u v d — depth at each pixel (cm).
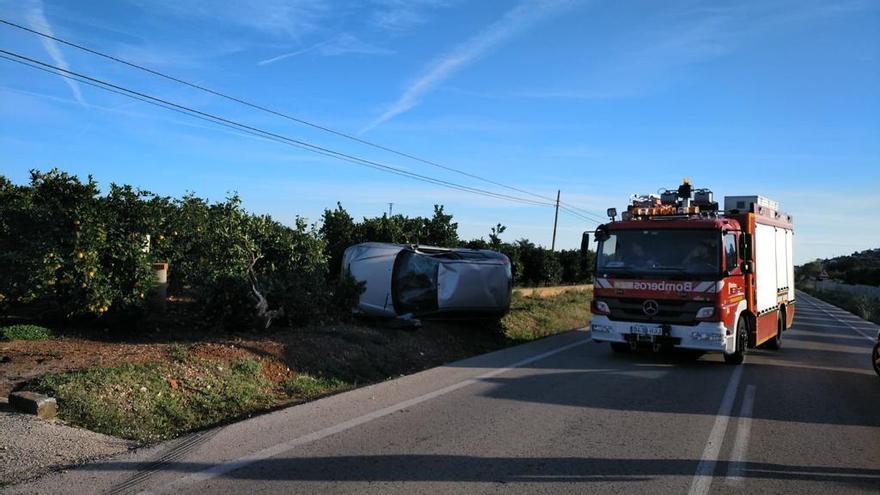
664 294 1091
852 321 2916
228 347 929
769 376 1034
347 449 576
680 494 482
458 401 786
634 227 1155
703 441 631
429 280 1460
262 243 1180
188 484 480
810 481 518
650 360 1170
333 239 1969
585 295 2978
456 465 538
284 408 741
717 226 1083
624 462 558
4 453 512
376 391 841
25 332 913
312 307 1194
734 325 1098
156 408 706
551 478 512
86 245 895
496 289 1533
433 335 1372
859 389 952
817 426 703
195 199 1462
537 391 860
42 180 973
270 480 491
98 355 827
